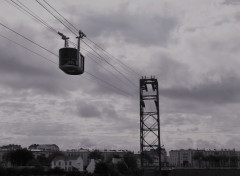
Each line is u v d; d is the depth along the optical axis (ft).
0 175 285.43
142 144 182.80
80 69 91.35
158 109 183.32
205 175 268.00
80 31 89.40
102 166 320.09
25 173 303.07
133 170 338.34
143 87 184.55
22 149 458.50
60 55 89.45
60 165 461.37
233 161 615.16
